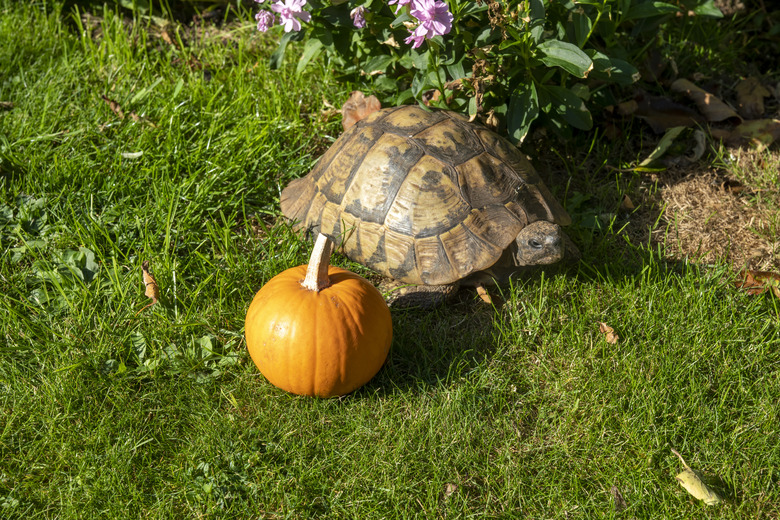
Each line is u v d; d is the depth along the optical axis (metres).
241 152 1.12
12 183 1.09
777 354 0.95
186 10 1.38
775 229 1.08
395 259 0.96
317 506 0.85
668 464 0.87
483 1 1.01
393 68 1.12
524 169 1.00
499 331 0.97
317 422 0.90
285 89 1.23
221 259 1.03
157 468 0.87
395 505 0.85
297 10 1.00
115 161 1.12
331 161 1.02
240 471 0.87
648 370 0.94
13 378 0.92
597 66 1.03
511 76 1.05
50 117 1.18
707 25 1.32
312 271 0.87
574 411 0.91
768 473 0.86
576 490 0.86
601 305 1.00
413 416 0.91
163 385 0.93
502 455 0.88
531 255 0.95
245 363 0.95
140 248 1.04
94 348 0.95
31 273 1.01
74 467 0.87
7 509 0.84
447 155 0.97
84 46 1.29
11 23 1.31
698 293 0.99
